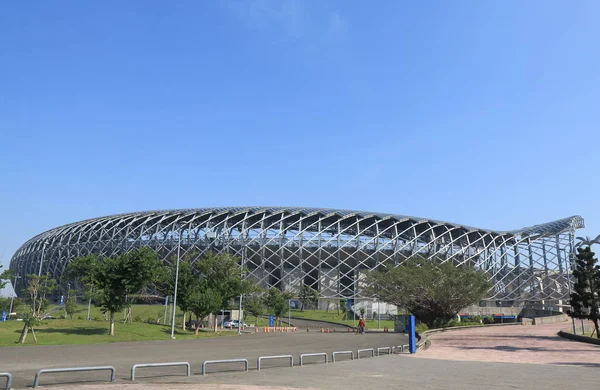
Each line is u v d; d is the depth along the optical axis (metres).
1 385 11.66
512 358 20.94
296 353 24.25
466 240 82.75
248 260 72.88
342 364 17.44
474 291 52.44
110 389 10.07
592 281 36.34
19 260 101.75
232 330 53.00
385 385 11.37
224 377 12.97
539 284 84.62
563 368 16.58
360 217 77.75
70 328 38.91
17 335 32.97
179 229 75.31
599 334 36.97
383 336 43.31
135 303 80.25
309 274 76.81
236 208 77.19
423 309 54.34
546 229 88.50
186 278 45.91
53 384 11.33
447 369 15.79
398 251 75.69
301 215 75.69
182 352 24.61
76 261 38.00
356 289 75.12
